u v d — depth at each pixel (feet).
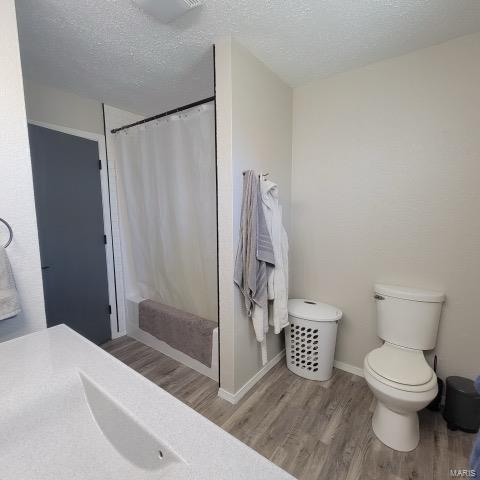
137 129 7.89
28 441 2.25
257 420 5.40
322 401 5.94
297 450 4.72
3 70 3.40
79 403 2.60
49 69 6.14
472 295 5.38
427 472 4.32
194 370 7.14
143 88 7.14
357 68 6.22
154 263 8.34
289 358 7.00
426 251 5.77
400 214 6.00
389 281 6.26
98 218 8.30
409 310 5.54
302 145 7.19
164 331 7.75
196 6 4.25
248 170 5.64
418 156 5.71
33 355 2.96
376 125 6.11
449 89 5.31
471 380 5.35
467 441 4.90
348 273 6.81
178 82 6.78
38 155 6.78
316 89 6.84
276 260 6.05
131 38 5.06
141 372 7.04
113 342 8.69
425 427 5.23
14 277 3.58
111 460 2.20
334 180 6.79
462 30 4.92
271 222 5.98
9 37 3.42
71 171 7.52
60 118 7.29
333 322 6.42
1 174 3.45
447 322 5.63
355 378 6.77
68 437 2.37
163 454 1.86
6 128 3.46
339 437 4.99
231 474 1.64
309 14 4.47
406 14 4.50
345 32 4.95
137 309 8.55
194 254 7.22
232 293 5.64
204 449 1.82
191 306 7.55
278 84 6.56
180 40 5.13
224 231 5.60
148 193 7.99
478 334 5.37
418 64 5.55
